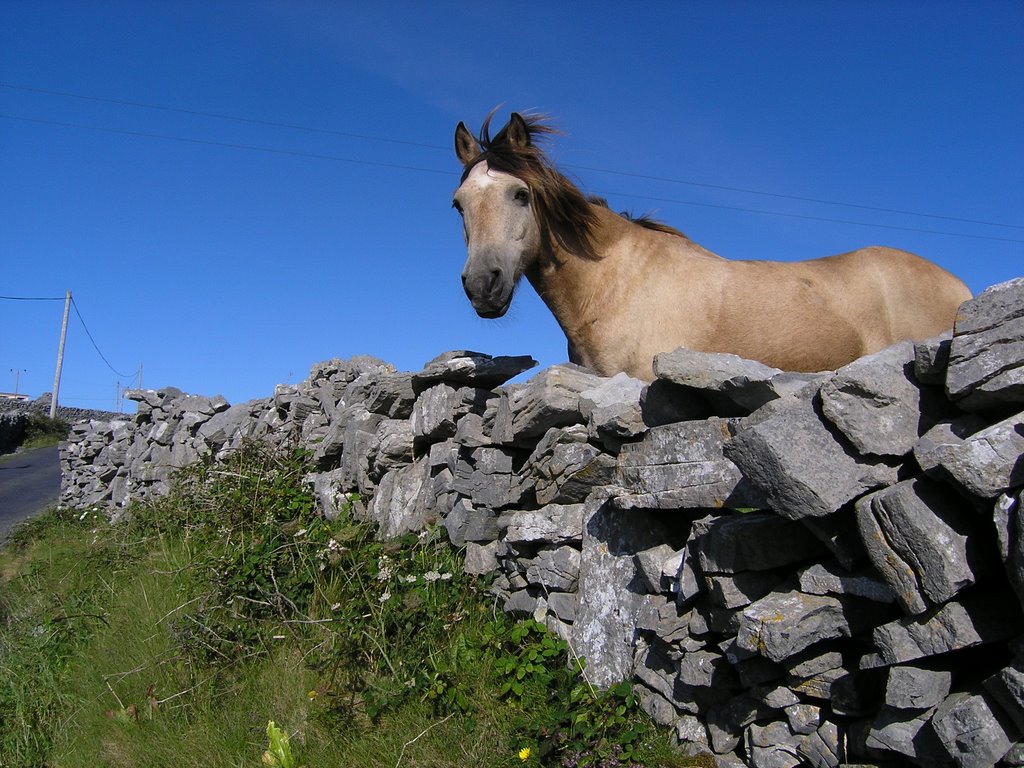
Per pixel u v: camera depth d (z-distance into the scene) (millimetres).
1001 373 1678
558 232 4027
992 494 1604
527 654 3029
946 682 1751
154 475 9820
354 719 3064
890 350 2027
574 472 3062
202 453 7875
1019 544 1512
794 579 2100
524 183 3924
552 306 4262
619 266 4078
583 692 2717
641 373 4043
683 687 2473
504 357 4203
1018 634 1691
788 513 1905
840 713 1988
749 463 1947
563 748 2516
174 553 5488
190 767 3059
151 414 11125
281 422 7355
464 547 3959
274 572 4125
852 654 2008
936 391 1912
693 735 2430
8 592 6516
